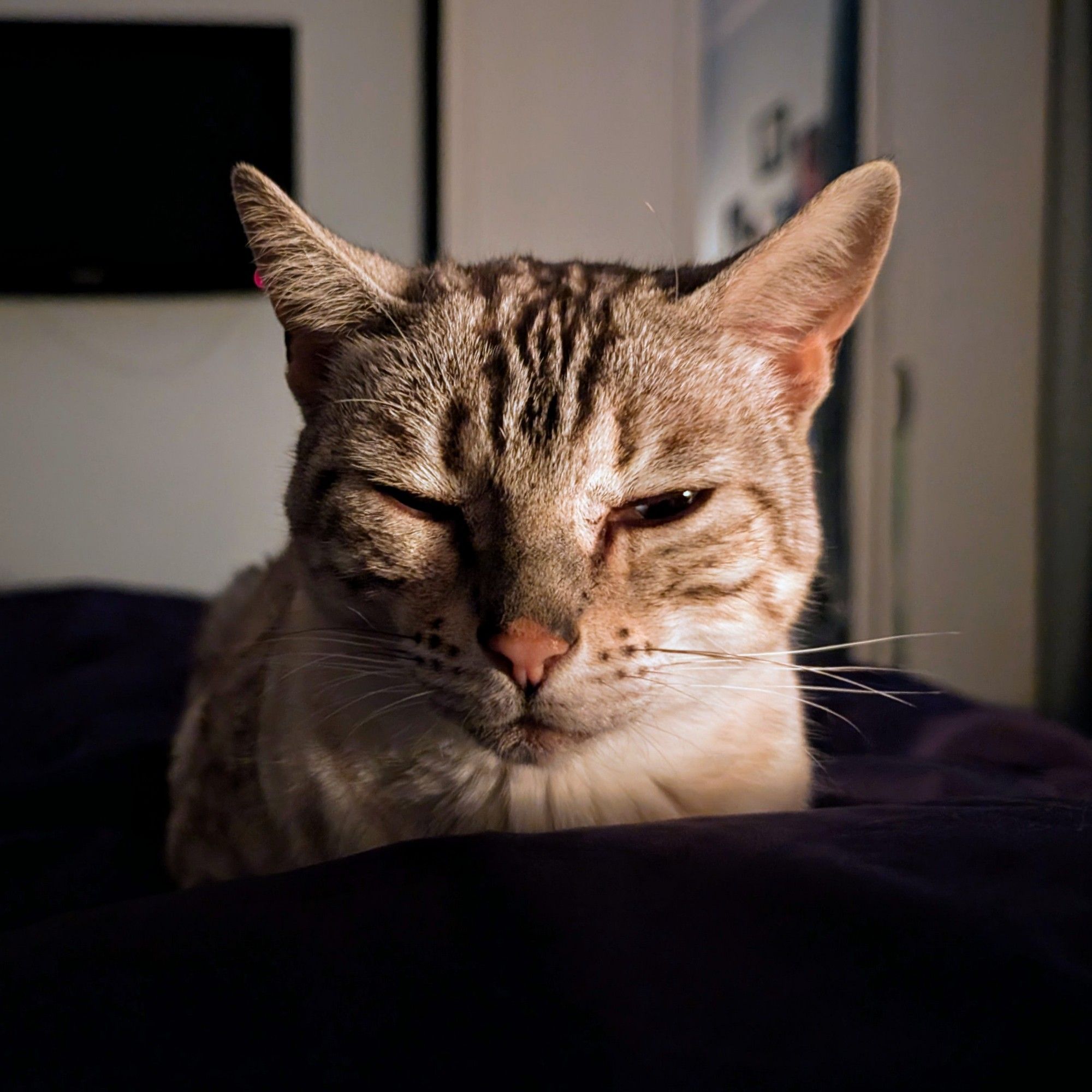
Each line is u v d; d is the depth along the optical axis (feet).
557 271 0.83
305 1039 0.42
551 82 2.05
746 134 2.05
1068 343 1.67
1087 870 0.49
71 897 0.76
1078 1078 0.38
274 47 1.97
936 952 0.43
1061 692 1.72
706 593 0.68
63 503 2.08
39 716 1.19
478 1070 0.40
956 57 1.78
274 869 0.73
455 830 0.69
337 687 0.71
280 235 0.74
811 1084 0.39
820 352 0.76
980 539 1.82
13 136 1.96
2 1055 0.42
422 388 0.70
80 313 2.03
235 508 2.10
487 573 0.65
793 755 0.74
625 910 0.46
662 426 0.68
